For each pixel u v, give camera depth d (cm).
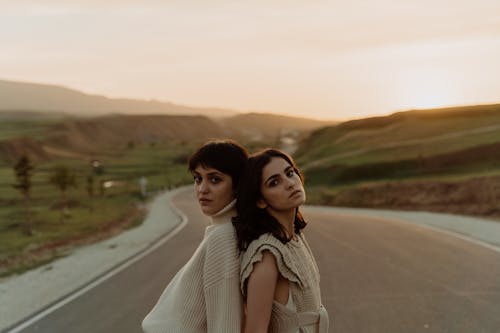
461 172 5044
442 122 8181
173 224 2461
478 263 1091
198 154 208
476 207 2550
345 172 5869
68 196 5944
